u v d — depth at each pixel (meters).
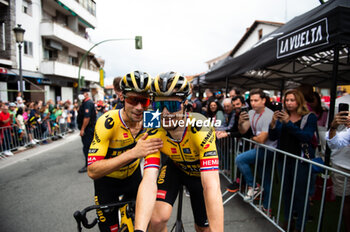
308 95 2.35
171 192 1.21
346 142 1.66
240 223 2.19
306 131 1.85
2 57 9.91
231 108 3.11
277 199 2.72
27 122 5.90
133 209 1.38
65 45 15.11
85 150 3.80
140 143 1.02
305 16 2.80
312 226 2.16
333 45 1.64
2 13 9.79
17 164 4.41
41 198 2.85
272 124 1.98
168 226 2.16
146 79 1.15
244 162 2.38
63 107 8.91
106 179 1.43
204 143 1.05
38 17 12.12
